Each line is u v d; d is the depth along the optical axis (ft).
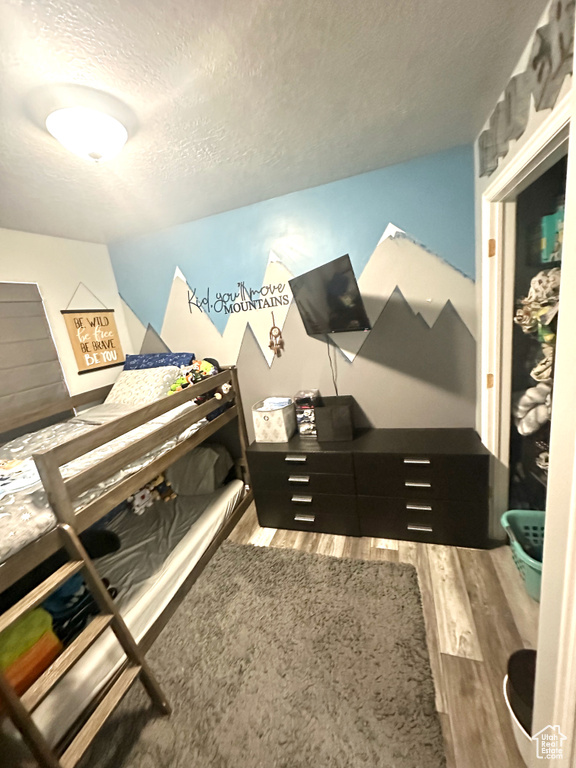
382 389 7.68
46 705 3.78
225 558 6.89
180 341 9.14
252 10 2.76
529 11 3.07
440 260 6.67
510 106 4.03
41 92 3.33
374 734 3.79
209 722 4.13
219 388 7.81
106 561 6.40
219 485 8.70
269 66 3.44
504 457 6.22
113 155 4.35
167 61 3.20
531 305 5.16
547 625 2.57
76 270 8.24
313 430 7.76
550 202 5.23
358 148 5.63
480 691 4.09
